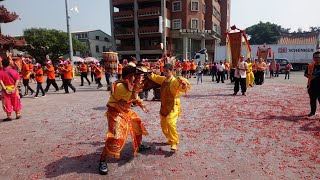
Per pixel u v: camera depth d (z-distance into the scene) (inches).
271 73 1088.8
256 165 173.3
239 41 551.5
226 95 510.3
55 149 208.1
